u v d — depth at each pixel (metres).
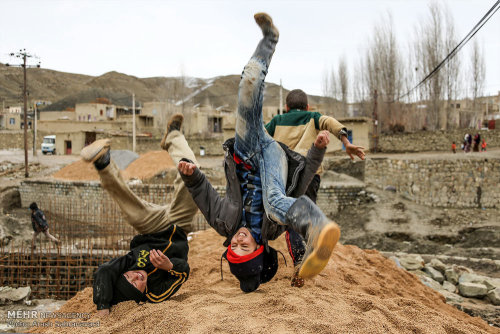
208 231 9.12
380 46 39.22
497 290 8.60
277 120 4.60
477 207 21.62
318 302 3.61
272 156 3.47
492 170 21.42
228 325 3.12
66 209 24.72
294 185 3.52
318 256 2.39
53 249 14.16
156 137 42.28
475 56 41.28
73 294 12.57
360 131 31.17
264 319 3.24
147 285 3.98
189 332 3.04
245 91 3.32
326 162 27.86
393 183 23.80
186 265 4.10
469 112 41.28
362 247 18.45
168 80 50.16
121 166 28.45
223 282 5.09
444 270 10.26
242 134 3.46
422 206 22.33
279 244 6.78
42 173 31.58
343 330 3.05
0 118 57.59
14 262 13.80
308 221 2.62
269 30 3.38
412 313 3.72
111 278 3.89
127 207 4.17
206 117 50.03
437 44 37.28
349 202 23.53
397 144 33.34
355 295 4.20
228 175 3.60
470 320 5.45
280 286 4.31
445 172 22.34
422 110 38.22
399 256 11.07
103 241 16.11
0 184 27.12
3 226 19.47
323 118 4.32
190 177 3.53
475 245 17.41
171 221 4.47
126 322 3.41
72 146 42.97
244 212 3.62
